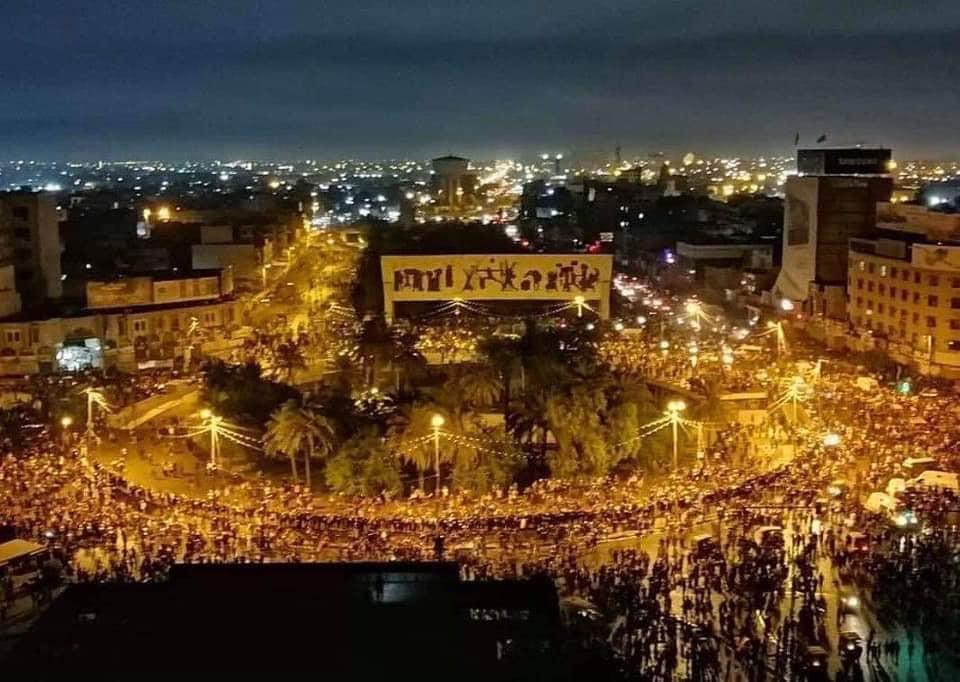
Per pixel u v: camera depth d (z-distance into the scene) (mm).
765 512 88812
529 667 46562
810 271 178750
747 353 153750
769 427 113562
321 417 101062
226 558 78062
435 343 148750
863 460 101688
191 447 113812
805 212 179500
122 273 187250
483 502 93250
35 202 173125
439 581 53719
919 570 74688
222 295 182375
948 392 133500
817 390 127438
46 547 77875
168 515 89312
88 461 105500
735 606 70062
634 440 102500
